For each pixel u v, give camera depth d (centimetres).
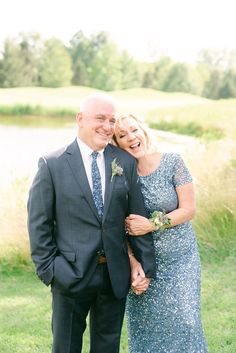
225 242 687
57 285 309
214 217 713
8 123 2066
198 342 341
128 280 319
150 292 345
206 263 649
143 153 338
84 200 306
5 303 560
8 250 690
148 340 349
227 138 853
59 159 313
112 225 309
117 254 312
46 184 310
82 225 308
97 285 311
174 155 343
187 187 341
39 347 443
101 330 324
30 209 314
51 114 2206
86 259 304
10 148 1481
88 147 314
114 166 311
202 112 1838
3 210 712
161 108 2095
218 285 572
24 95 2306
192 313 341
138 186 322
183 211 337
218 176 753
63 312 317
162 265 342
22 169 1053
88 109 308
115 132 338
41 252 310
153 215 326
